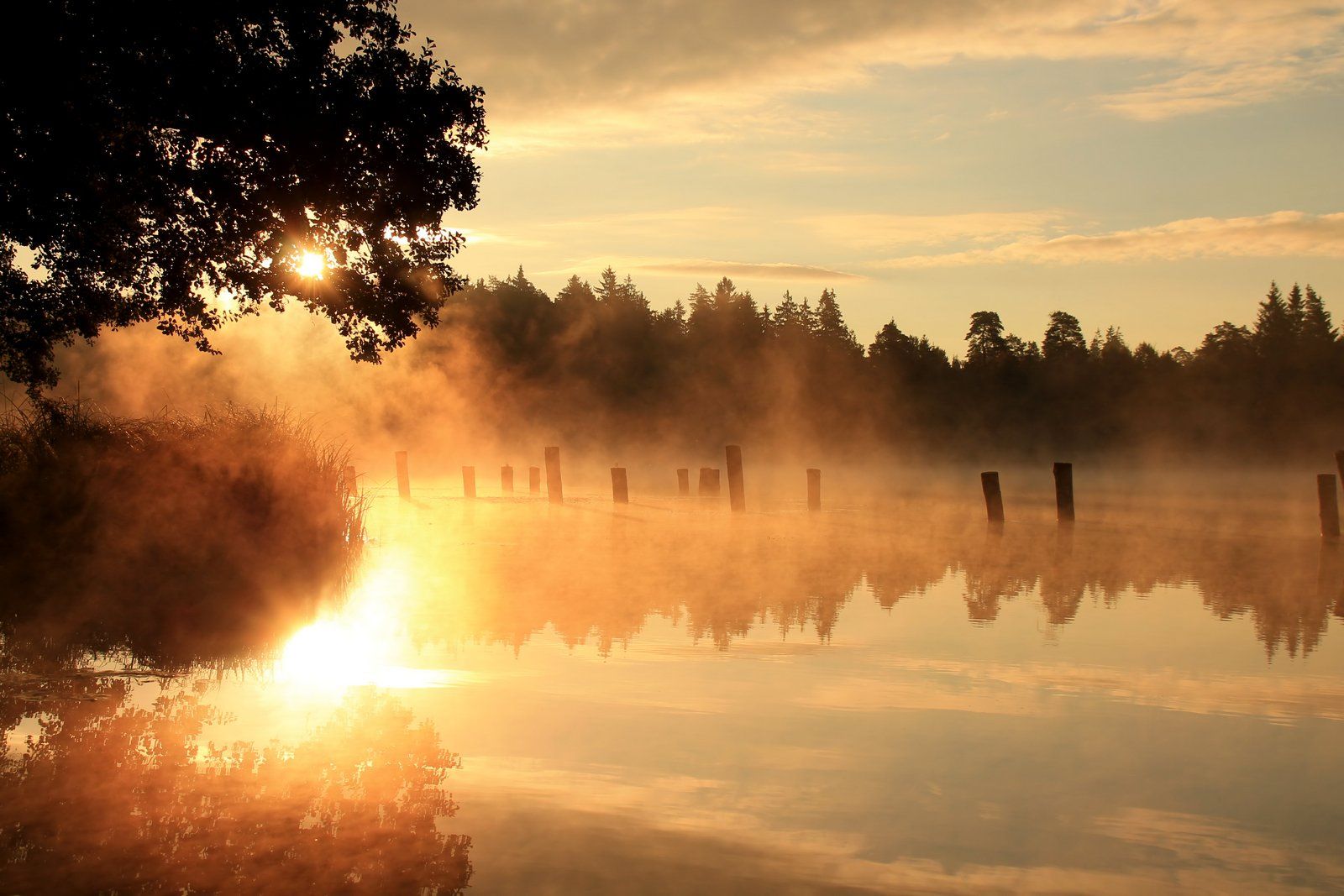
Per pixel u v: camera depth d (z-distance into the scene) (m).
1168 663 8.61
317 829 4.73
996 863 4.55
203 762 5.68
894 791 5.43
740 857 4.52
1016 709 7.12
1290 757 6.11
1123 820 5.09
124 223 13.59
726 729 6.50
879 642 9.34
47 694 7.14
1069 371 74.75
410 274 14.03
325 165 12.51
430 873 4.25
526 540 18.33
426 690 7.41
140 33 11.45
